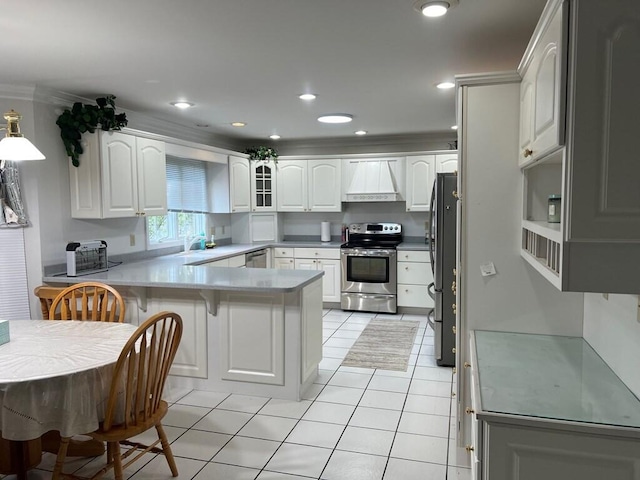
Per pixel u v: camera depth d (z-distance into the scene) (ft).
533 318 8.14
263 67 10.12
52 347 7.70
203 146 17.39
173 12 7.18
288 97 12.92
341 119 16.14
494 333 8.21
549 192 7.80
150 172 14.26
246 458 8.66
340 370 13.20
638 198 4.39
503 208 8.10
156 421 7.49
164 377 7.79
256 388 11.48
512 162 8.00
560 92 4.56
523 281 8.13
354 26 7.87
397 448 8.99
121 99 12.96
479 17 7.55
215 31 8.00
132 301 12.12
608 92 4.36
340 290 20.29
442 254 13.23
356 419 10.21
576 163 4.48
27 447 8.07
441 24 7.82
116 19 7.43
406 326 17.72
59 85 11.43
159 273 12.58
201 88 11.84
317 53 9.24
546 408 5.22
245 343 11.41
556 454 4.97
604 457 4.86
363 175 20.45
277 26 7.82
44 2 6.78
